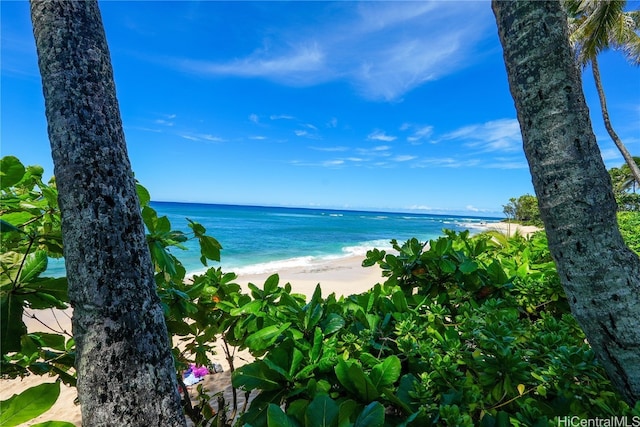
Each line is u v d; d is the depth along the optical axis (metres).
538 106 1.23
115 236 1.22
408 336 1.60
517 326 1.65
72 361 1.70
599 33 15.65
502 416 1.15
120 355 1.16
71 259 1.19
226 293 2.50
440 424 1.19
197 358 2.65
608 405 1.16
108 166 1.25
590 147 1.19
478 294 2.43
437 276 2.59
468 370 1.48
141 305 1.24
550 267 2.83
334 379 1.48
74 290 1.19
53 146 1.25
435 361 1.39
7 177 1.50
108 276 1.18
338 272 16.39
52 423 1.05
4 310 1.34
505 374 1.33
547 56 1.20
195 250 22.41
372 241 34.66
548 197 1.25
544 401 1.32
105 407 1.12
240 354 5.53
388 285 2.68
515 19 1.27
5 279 1.40
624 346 1.14
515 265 3.03
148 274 1.31
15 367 1.58
